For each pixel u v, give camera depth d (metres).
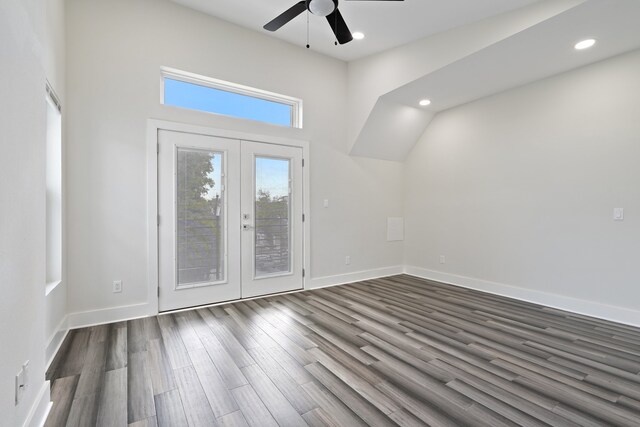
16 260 1.27
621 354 2.29
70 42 2.72
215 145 3.47
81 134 2.77
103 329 2.71
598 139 3.11
